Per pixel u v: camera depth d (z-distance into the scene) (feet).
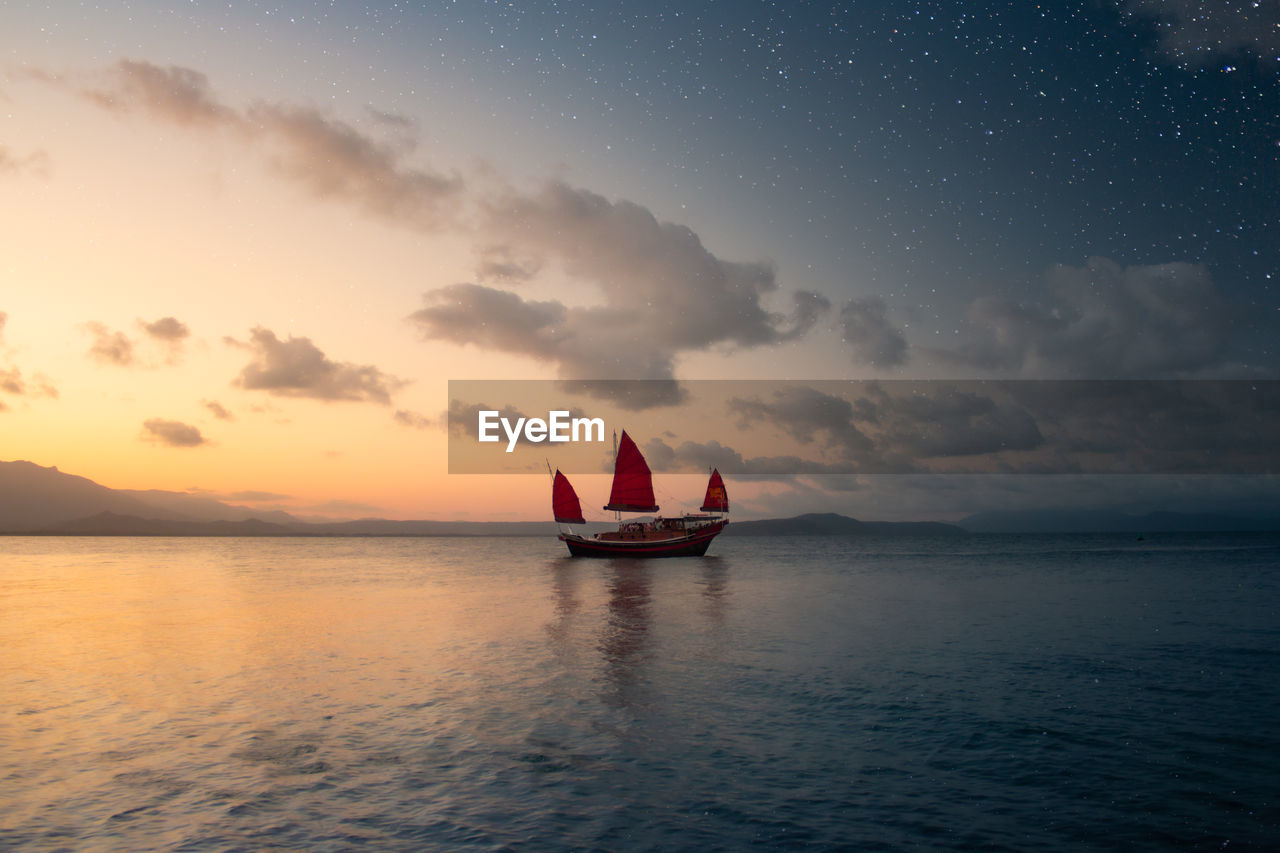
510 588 144.25
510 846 26.66
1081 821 28.84
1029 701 47.67
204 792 32.35
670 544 254.27
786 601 114.21
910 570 196.85
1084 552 330.34
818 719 43.52
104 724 43.83
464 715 44.96
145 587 151.33
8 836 27.81
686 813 29.68
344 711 46.26
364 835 27.73
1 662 65.00
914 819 29.07
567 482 261.24
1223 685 52.16
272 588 147.23
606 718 44.04
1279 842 26.94
